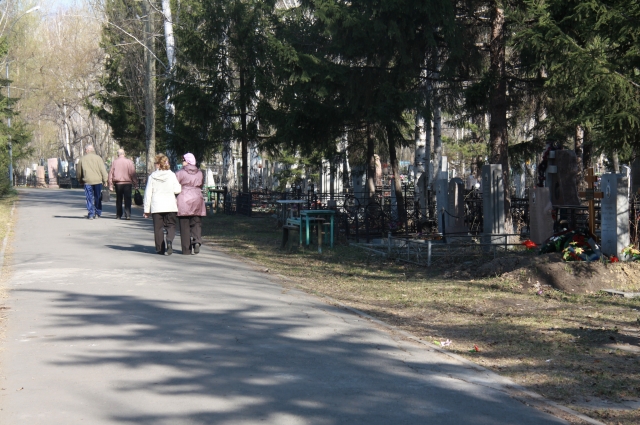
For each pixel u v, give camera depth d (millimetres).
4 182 32844
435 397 5773
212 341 7344
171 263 13172
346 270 13539
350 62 18453
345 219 18891
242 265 13633
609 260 11711
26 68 57031
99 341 7215
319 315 8898
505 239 14922
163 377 6055
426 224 19500
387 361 6844
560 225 14961
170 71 28984
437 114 27344
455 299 10445
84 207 26844
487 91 16438
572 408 5680
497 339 8008
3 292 9820
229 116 28750
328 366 6578
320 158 26453
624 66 12305
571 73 11812
